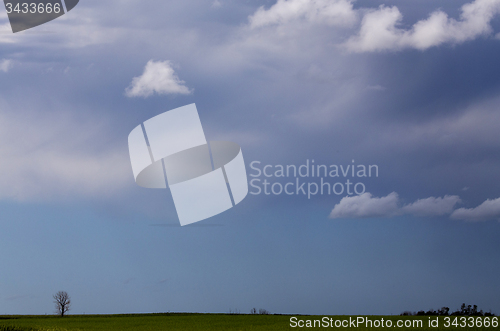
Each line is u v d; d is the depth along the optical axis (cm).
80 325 4084
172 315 5519
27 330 3759
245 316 5000
